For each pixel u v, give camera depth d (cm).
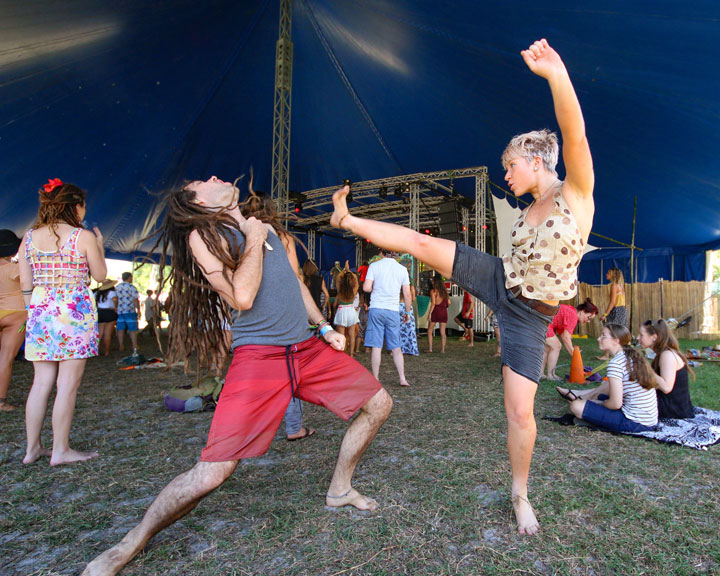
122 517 200
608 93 788
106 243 1305
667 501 214
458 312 1382
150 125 973
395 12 797
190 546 174
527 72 816
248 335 176
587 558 166
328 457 276
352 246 2209
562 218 165
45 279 273
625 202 1114
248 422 164
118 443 311
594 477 242
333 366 191
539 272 173
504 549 172
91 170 1002
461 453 281
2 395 404
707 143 816
